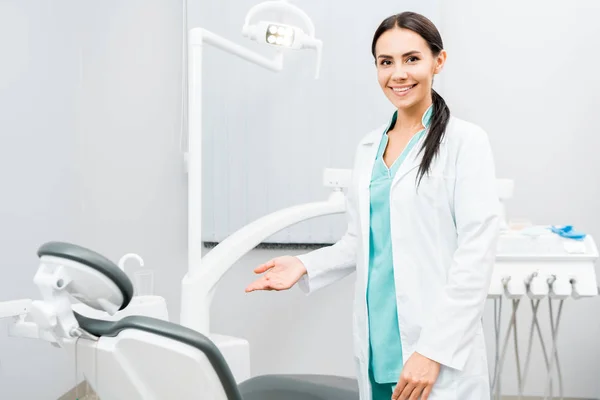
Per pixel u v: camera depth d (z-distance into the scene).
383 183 1.21
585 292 1.56
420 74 1.13
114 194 2.48
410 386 1.07
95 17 2.45
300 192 2.36
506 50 2.35
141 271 1.99
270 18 2.31
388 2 2.28
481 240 1.08
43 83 2.14
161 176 2.47
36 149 2.10
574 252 1.58
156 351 0.85
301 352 2.50
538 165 2.37
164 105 2.45
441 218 1.15
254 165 2.36
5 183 1.90
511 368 2.42
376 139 1.29
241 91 2.34
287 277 1.33
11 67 1.94
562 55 2.33
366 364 1.25
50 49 2.19
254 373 2.51
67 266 0.88
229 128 2.36
